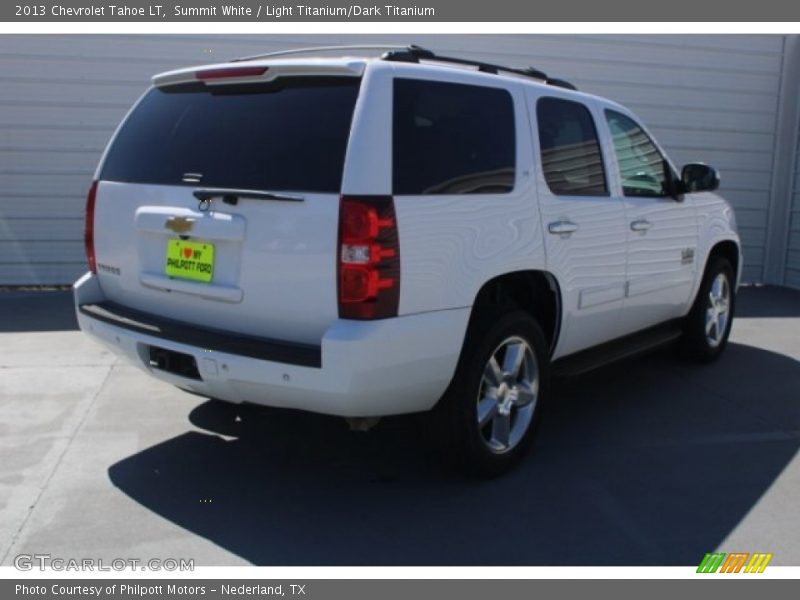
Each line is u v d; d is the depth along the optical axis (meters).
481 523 3.46
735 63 9.97
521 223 3.79
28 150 8.49
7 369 5.59
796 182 10.20
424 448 4.29
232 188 3.38
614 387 5.48
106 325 3.82
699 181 5.13
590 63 9.46
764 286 10.42
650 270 4.94
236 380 3.32
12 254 8.64
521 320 3.83
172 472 3.93
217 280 3.42
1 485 3.74
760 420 4.84
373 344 3.07
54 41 8.34
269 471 3.97
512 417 4.00
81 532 3.32
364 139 3.14
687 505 3.66
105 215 3.92
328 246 3.10
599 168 4.51
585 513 3.56
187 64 8.61
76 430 4.46
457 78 3.63
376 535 3.34
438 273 3.33
